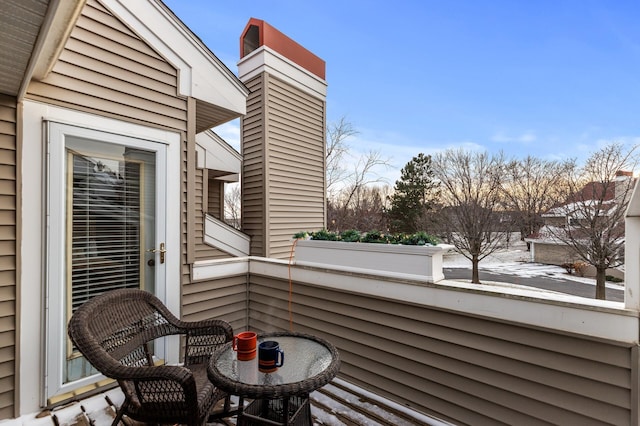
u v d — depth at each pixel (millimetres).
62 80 2076
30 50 1420
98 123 2234
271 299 2959
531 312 1616
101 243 2256
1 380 1851
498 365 1734
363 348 2297
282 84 5477
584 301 1512
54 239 2020
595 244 10023
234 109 3170
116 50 2346
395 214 18609
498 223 14766
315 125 6121
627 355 1384
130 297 1926
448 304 1897
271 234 5234
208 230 4867
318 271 2568
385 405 2104
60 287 2043
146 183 2510
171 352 2609
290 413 1480
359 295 2324
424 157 18391
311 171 6012
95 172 2232
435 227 15430
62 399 2031
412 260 2064
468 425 1825
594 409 1462
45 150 1997
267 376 1348
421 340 2023
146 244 2498
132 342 1805
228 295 3023
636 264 1381
